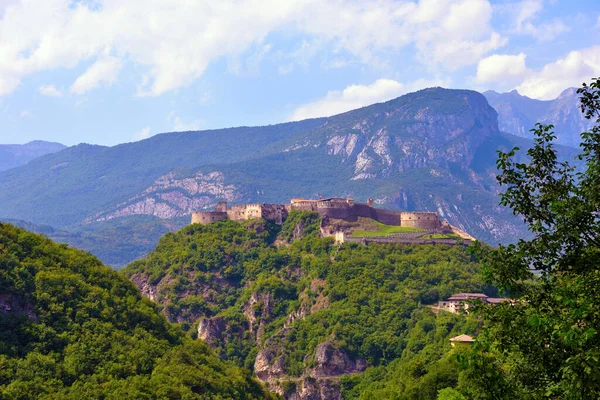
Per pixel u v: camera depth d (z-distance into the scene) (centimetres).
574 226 12544
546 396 11819
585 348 11056
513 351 12562
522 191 13138
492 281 12975
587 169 12719
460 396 12762
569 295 11775
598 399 10769
